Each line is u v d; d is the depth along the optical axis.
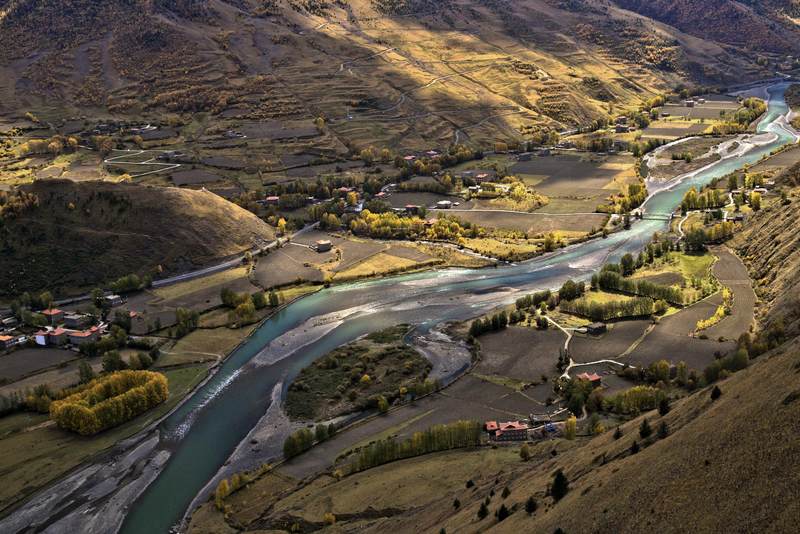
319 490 164.00
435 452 175.50
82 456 188.88
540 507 121.19
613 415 186.00
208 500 170.00
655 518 101.00
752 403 112.12
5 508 170.50
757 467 98.19
